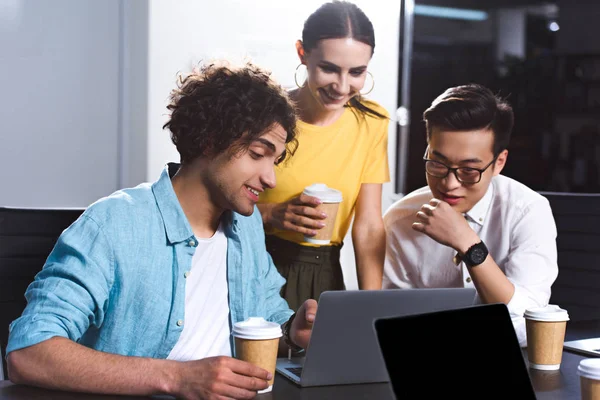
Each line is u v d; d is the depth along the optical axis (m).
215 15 2.66
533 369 1.38
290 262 2.23
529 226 2.04
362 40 2.30
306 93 2.32
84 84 2.58
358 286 2.38
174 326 1.38
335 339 1.20
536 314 1.37
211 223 1.46
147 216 1.37
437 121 2.03
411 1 3.13
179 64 2.66
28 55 2.48
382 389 1.23
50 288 1.24
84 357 1.16
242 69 1.41
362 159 2.37
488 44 3.51
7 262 1.60
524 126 3.81
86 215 1.33
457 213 1.92
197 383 1.12
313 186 2.15
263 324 1.22
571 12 3.74
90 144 2.61
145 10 2.61
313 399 1.16
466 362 0.94
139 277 1.35
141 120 2.65
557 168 3.88
